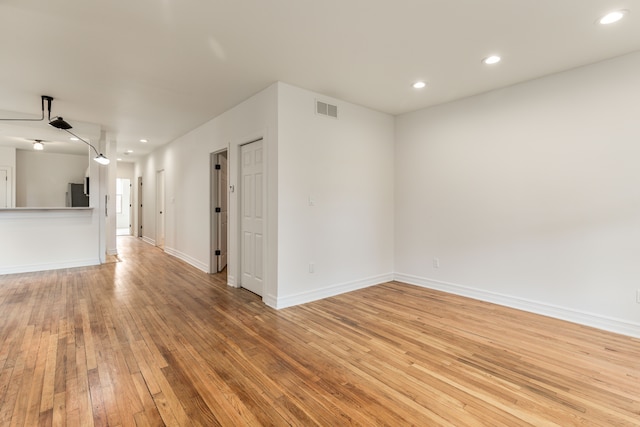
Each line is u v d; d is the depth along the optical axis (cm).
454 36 249
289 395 191
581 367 223
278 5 209
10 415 170
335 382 204
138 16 221
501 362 230
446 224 408
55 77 326
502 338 270
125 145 714
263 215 368
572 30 239
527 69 307
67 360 229
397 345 257
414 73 318
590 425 165
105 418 169
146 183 875
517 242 344
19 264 501
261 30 240
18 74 318
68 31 240
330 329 288
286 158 347
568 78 308
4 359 230
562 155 312
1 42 255
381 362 230
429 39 253
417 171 440
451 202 403
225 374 213
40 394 188
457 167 396
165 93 374
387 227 461
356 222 420
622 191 279
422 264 437
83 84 345
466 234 388
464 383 204
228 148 444
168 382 203
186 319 311
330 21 229
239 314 326
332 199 392
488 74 320
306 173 365
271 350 247
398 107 427
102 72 314
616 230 283
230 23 230
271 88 348
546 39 253
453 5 210
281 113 342
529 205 335
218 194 516
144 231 913
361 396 190
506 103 351
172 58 285
